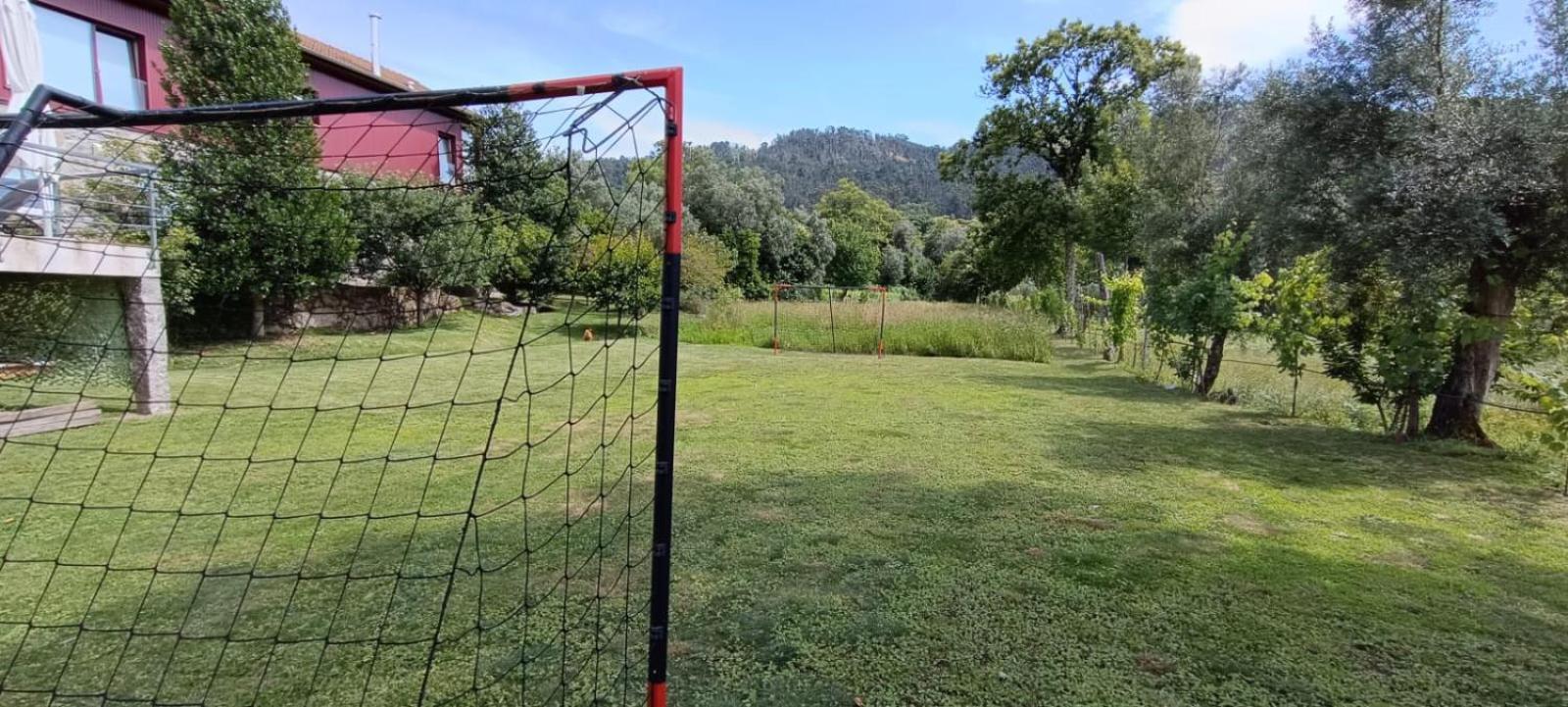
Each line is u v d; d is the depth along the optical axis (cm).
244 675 224
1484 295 555
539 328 1180
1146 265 1424
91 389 653
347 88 1534
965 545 338
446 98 192
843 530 358
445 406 702
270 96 996
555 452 527
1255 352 1259
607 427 627
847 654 238
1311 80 618
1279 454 535
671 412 181
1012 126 2027
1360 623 261
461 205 534
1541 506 406
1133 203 1661
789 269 4041
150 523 361
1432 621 263
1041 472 479
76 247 582
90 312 646
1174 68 1742
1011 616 265
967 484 446
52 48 1017
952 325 1473
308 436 563
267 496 407
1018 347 1352
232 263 909
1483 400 571
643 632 252
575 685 219
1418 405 616
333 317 1105
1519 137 480
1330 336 653
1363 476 472
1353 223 576
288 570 304
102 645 241
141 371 627
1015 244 2130
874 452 535
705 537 348
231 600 274
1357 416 661
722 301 1834
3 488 416
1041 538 348
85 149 584
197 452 508
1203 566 314
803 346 1502
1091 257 2506
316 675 224
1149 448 553
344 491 419
